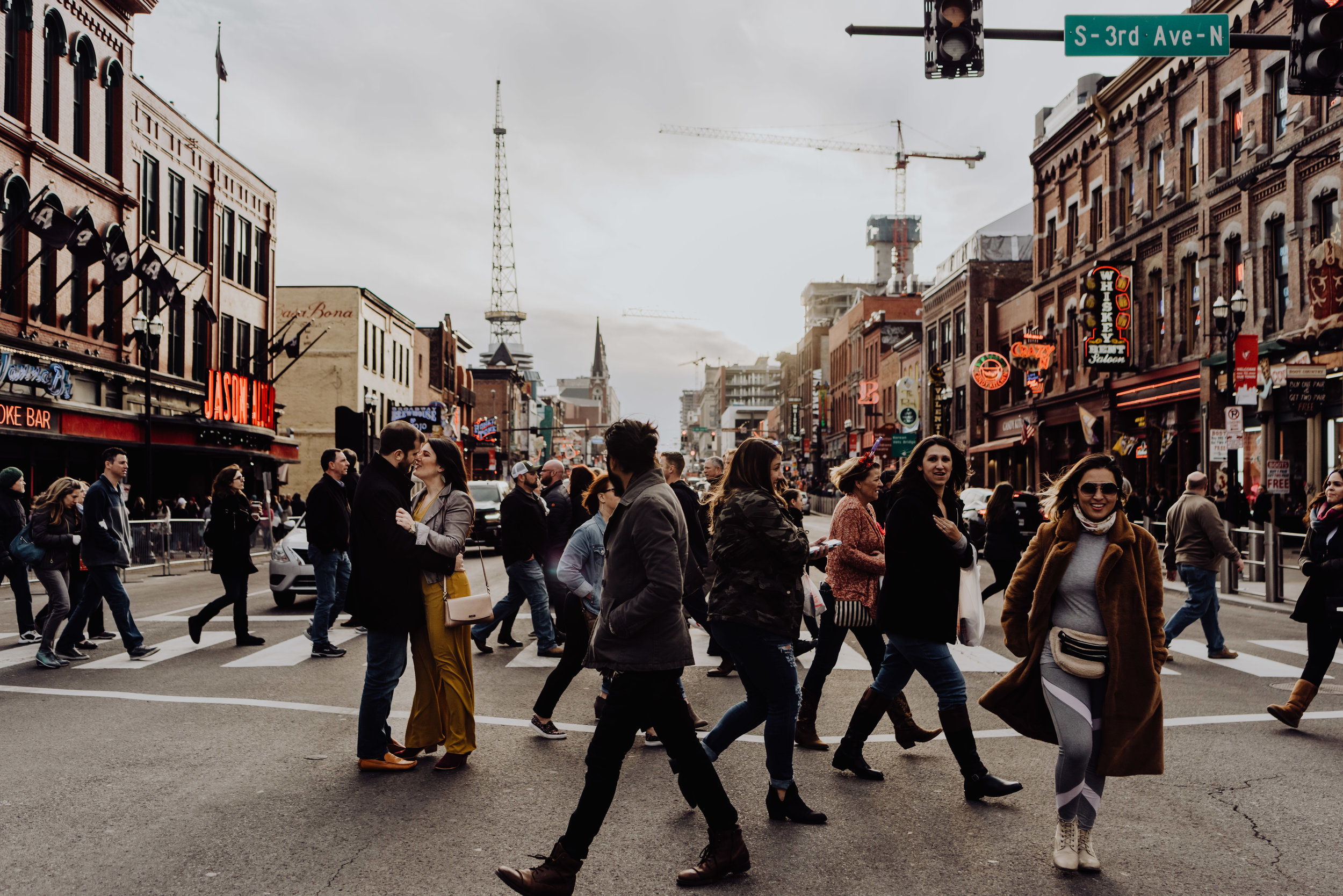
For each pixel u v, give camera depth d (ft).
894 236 431.84
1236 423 62.80
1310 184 73.56
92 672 30.58
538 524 33.40
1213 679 29.89
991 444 139.33
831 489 184.44
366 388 162.61
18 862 14.58
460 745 19.71
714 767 20.17
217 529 35.09
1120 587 14.64
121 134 91.09
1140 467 102.12
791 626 16.10
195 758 20.44
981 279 154.30
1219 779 19.21
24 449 76.48
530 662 33.04
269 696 26.86
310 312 156.87
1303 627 42.63
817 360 331.98
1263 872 14.44
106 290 89.71
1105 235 110.32
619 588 14.28
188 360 106.52
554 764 20.20
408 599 19.43
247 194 122.72
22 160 76.54
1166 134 96.58
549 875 13.08
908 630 17.95
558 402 538.06
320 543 33.22
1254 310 80.69
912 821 16.72
